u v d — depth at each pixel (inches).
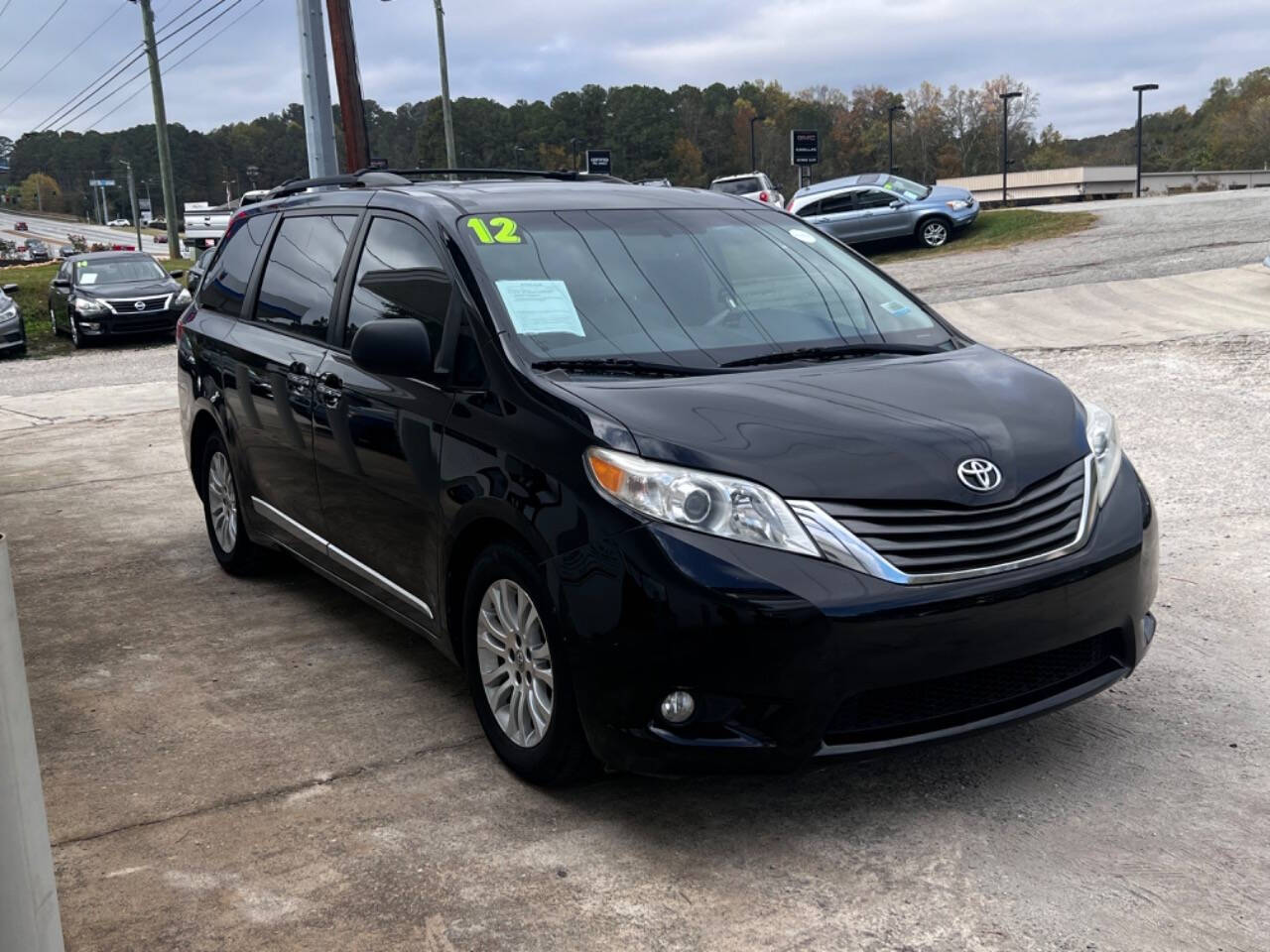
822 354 152.2
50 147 5994.1
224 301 223.9
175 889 119.4
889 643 117.0
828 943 106.4
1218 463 270.5
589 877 119.1
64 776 146.2
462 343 148.2
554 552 125.6
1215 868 116.2
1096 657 134.8
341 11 704.4
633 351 146.5
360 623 203.5
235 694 171.9
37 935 69.6
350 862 123.4
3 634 67.2
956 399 138.4
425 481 148.1
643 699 119.9
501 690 141.7
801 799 133.9
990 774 137.9
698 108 5113.2
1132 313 502.3
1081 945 104.7
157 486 328.5
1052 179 2293.3
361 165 719.7
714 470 121.0
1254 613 184.9
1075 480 132.6
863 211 984.9
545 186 181.5
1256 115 3828.7
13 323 784.9
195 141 5536.4
